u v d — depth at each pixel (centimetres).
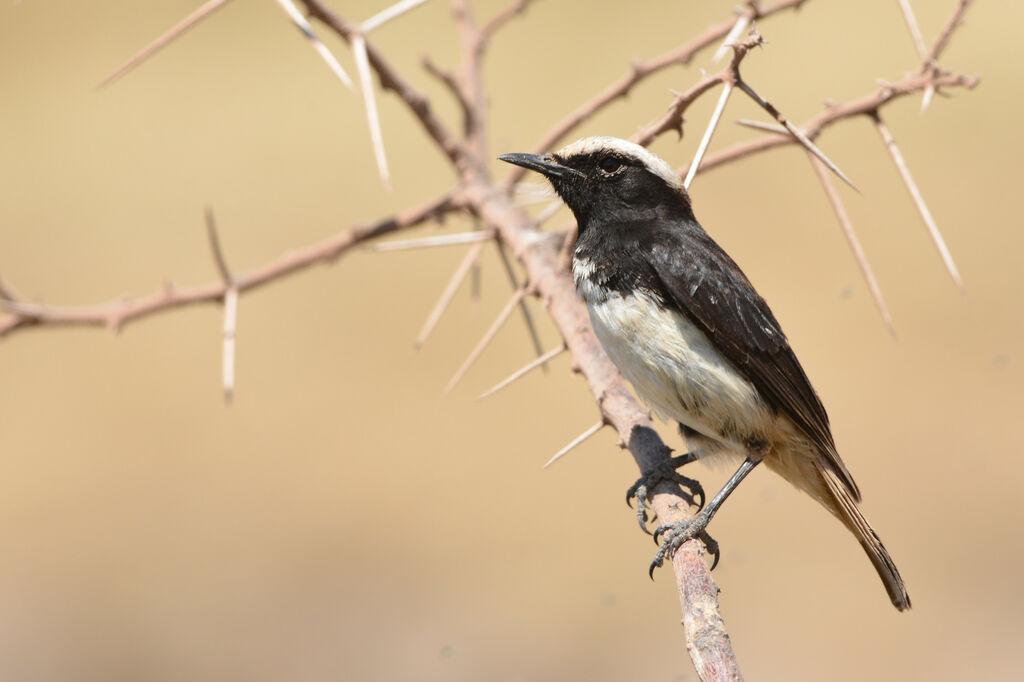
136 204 1692
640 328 706
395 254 1638
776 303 1492
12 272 1583
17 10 1980
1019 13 1823
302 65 1925
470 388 1457
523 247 770
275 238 1622
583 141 749
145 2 2023
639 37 1822
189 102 1861
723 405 701
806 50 1781
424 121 848
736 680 464
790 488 1323
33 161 1762
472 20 950
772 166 1680
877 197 1617
